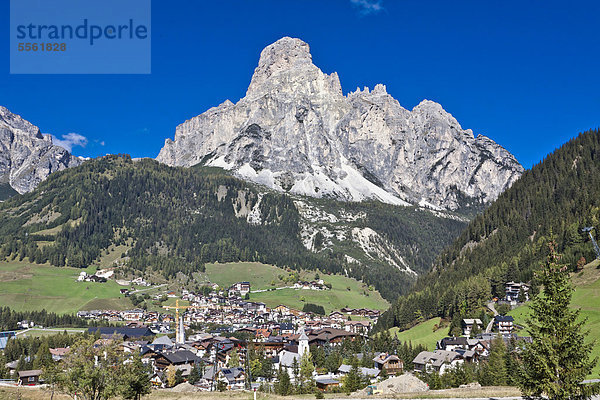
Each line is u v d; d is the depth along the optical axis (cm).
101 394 7456
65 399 9619
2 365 16700
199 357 19575
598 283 18062
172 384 16138
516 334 16775
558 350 6025
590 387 5925
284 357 19462
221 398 10344
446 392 9469
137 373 8538
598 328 14612
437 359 16162
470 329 19325
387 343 19575
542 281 6319
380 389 11875
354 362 16300
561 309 6119
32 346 19825
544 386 5931
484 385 11800
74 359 7225
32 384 14862
